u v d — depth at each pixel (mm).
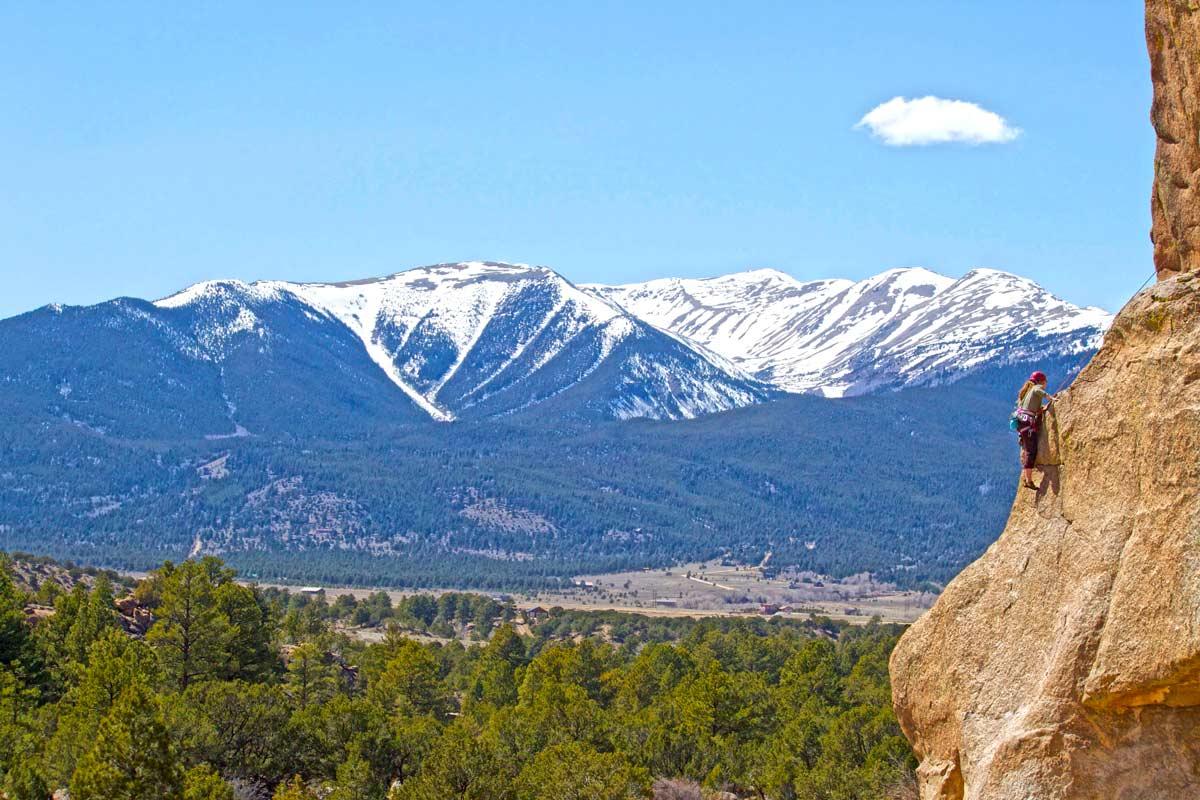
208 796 73188
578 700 120875
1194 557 23781
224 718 97438
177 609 122562
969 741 28781
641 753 112062
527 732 117188
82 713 90625
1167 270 29812
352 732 104500
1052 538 27828
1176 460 24500
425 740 106250
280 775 100000
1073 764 25875
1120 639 24953
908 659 31391
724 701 125375
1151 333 26000
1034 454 28750
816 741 109625
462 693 193875
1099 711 25641
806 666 150250
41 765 79188
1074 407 27547
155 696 96312
